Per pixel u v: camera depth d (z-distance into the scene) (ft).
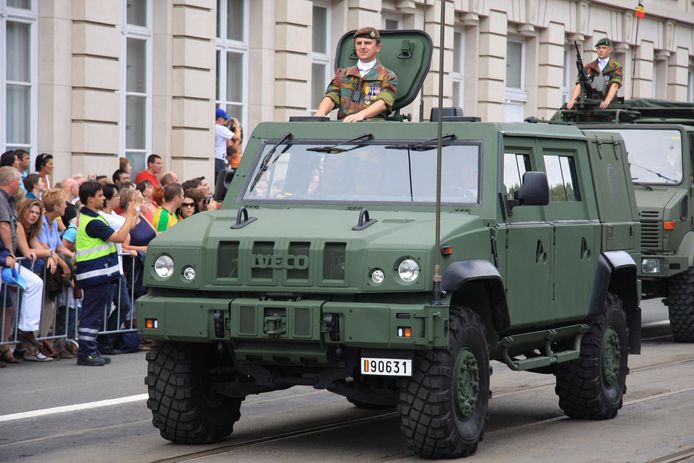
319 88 120.26
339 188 44.88
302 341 39.58
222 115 104.78
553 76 152.56
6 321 63.77
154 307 41.01
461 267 40.19
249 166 46.21
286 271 39.96
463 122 44.98
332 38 120.78
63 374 60.90
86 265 63.57
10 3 88.58
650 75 174.50
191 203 74.59
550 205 47.88
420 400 39.58
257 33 111.14
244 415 50.19
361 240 39.58
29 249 64.34
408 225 40.57
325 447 43.14
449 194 43.83
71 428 46.98
